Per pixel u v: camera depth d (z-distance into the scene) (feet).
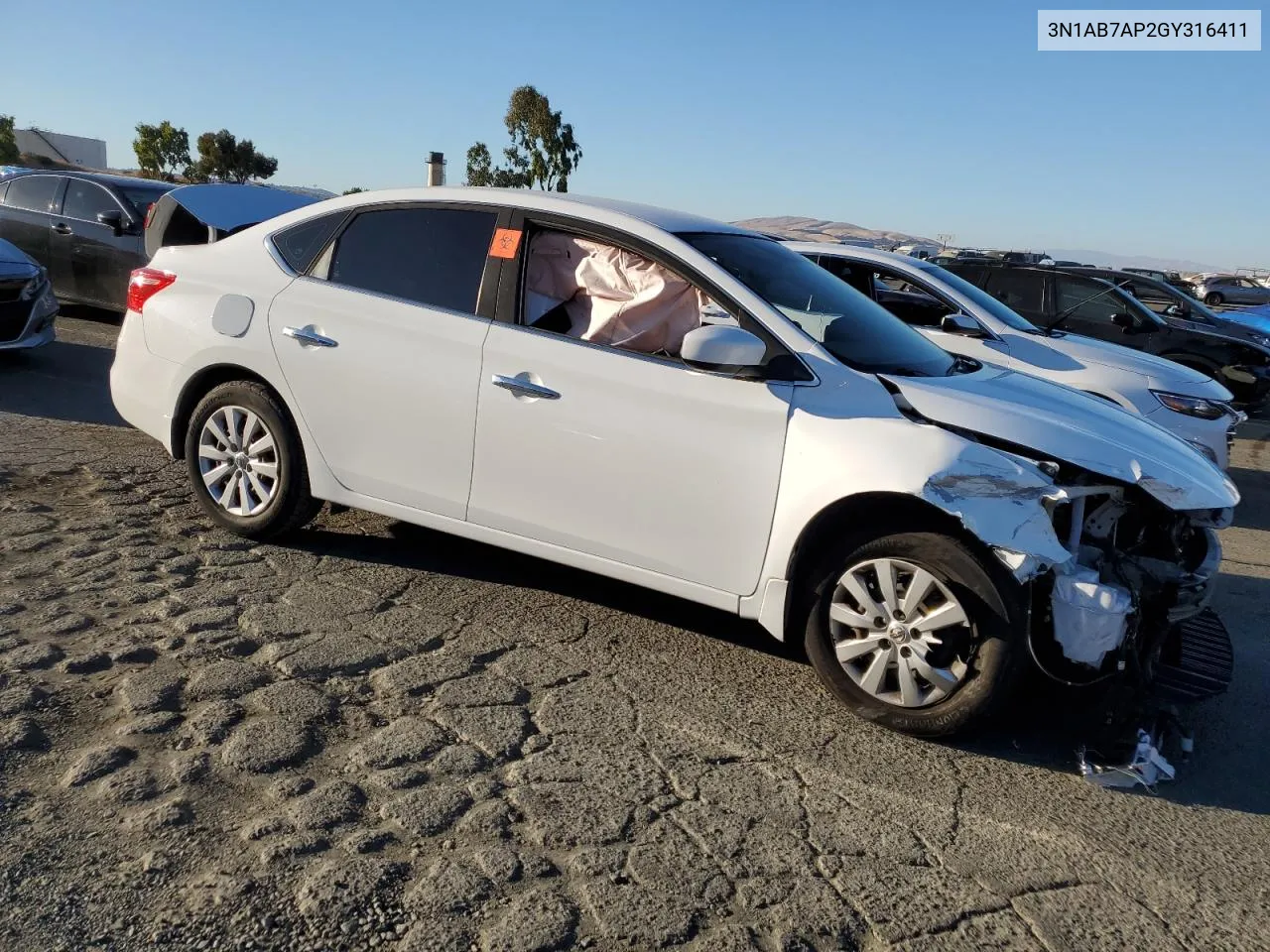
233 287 14.94
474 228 13.67
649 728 10.97
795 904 8.23
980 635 10.77
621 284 13.06
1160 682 12.11
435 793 9.29
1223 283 115.03
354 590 13.97
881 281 24.23
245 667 11.34
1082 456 11.50
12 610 12.21
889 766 10.69
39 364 28.12
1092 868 9.20
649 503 12.25
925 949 7.88
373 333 13.80
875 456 11.00
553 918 7.77
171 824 8.47
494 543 13.52
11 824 8.30
